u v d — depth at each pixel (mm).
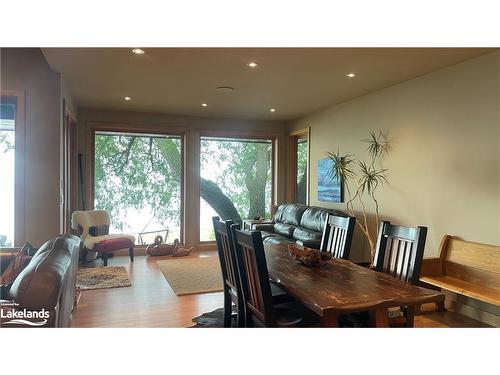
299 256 2541
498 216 3295
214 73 4121
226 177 7207
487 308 3268
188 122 6750
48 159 4289
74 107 5625
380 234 2562
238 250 2355
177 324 3189
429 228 4016
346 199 5457
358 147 5195
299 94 5051
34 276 1823
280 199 7355
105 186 6504
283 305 2469
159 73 4145
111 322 3225
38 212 4281
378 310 1840
